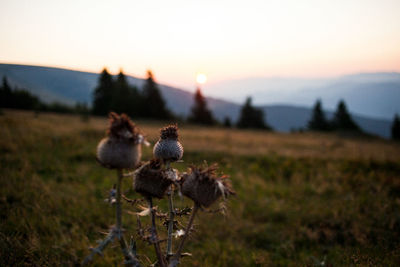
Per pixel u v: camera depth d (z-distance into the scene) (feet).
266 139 85.40
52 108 202.49
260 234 18.08
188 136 73.00
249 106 293.84
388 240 15.38
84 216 17.72
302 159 42.98
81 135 53.11
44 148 37.78
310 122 312.91
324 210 21.15
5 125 49.83
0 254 11.83
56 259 12.41
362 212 20.61
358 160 39.22
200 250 15.34
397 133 269.23
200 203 6.73
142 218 17.94
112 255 13.71
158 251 6.88
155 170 6.76
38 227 15.21
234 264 14.32
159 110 236.22
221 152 45.55
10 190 19.67
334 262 13.33
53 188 21.89
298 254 15.53
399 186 26.91
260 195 25.45
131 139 5.69
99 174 28.53
